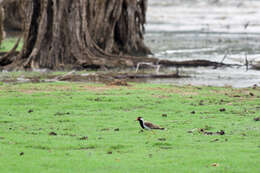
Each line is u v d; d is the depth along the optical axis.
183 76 48.75
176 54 66.81
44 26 53.94
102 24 59.31
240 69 53.97
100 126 25.33
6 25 87.00
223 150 19.56
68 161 18.00
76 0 54.91
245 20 122.88
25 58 55.34
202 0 181.00
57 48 54.00
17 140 21.78
